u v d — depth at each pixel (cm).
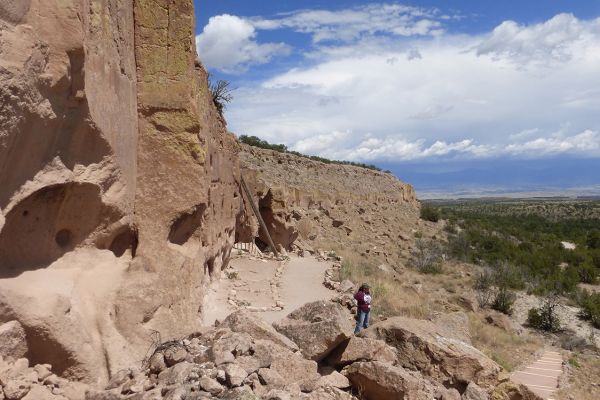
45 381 668
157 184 990
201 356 711
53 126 702
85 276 826
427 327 980
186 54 1014
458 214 8412
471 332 2305
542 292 3366
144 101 997
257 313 1527
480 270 3844
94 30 780
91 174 805
